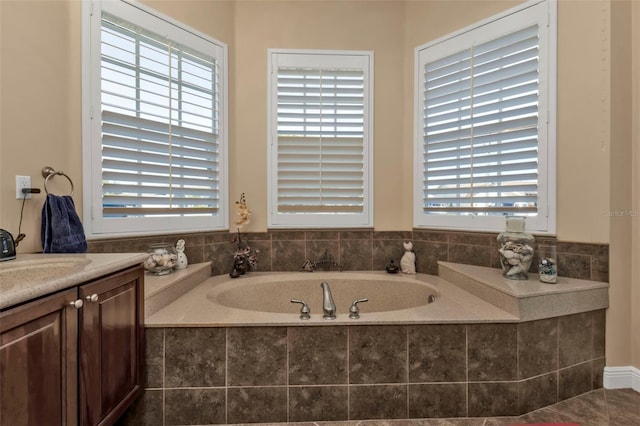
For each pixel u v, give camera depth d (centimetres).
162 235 229
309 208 278
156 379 160
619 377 186
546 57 210
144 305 161
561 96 205
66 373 108
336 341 163
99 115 195
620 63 188
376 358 163
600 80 190
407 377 164
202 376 161
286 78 274
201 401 160
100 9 195
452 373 165
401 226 280
